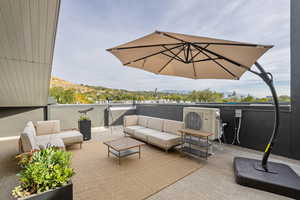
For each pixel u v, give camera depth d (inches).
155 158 109.2
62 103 203.9
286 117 107.3
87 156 112.3
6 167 91.7
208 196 66.2
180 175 84.3
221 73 97.3
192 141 120.6
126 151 110.7
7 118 161.0
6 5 63.6
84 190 69.5
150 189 70.7
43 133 136.5
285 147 107.8
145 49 75.6
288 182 69.1
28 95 146.1
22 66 105.3
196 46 68.1
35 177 41.0
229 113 137.7
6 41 81.0
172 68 102.1
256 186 71.6
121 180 78.5
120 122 242.1
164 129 145.1
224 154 116.3
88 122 160.2
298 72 101.6
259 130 120.5
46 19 75.0
